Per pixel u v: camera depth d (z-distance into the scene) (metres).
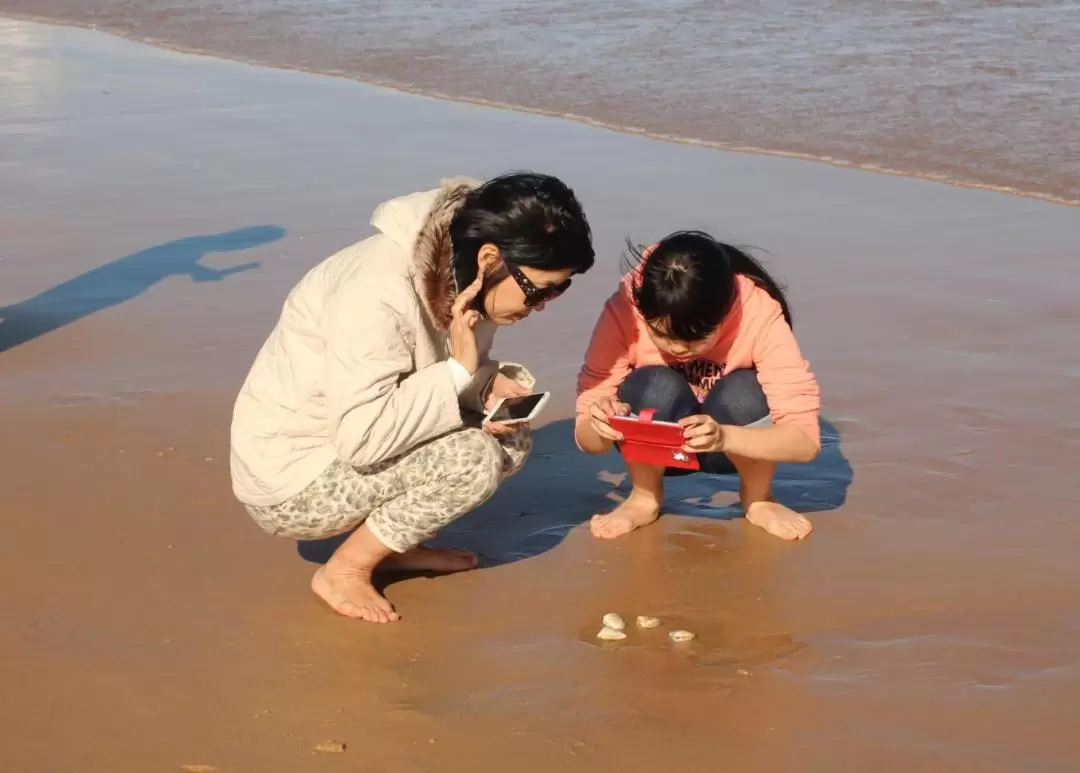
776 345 3.72
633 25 11.06
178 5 13.27
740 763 2.82
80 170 7.93
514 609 3.49
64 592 3.54
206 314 5.63
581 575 3.66
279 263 6.25
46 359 5.17
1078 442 4.33
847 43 10.06
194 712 3.03
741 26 10.77
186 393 4.84
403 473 3.38
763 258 6.14
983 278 5.84
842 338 5.24
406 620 3.44
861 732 2.91
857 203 6.91
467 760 2.84
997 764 2.80
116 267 6.25
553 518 4.02
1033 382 4.79
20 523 3.90
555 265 3.09
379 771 2.81
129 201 7.30
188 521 3.92
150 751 2.89
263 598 3.52
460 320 3.21
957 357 5.04
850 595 3.50
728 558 3.73
